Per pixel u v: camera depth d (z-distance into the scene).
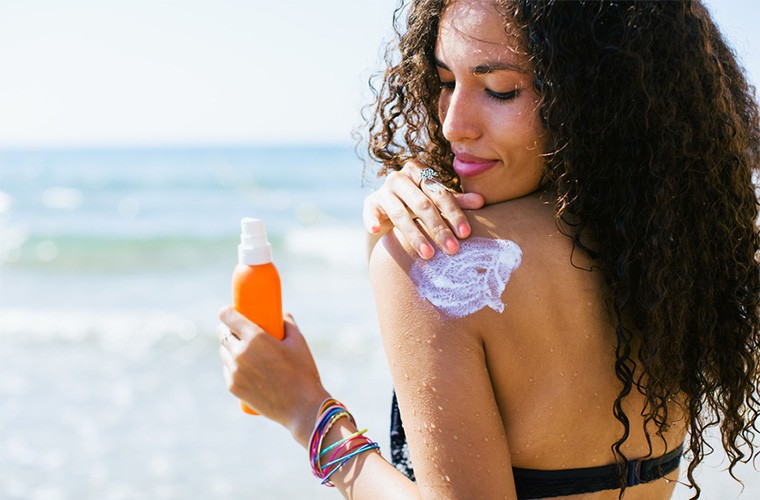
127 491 5.19
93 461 5.68
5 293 13.05
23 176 42.00
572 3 1.23
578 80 1.24
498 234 1.25
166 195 31.22
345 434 1.37
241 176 39.59
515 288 1.21
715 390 1.39
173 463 5.63
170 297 12.45
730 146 1.34
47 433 6.27
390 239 1.30
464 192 1.38
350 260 16.02
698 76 1.29
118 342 9.36
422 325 1.21
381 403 6.72
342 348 8.72
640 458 1.34
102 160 57.56
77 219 24.06
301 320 10.31
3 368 8.26
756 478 4.56
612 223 1.27
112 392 7.34
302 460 5.66
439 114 1.45
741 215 1.37
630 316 1.27
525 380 1.23
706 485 4.49
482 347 1.21
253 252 1.54
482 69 1.26
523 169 1.31
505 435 1.22
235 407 6.82
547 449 1.26
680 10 1.27
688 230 1.30
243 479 5.34
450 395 1.18
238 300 1.54
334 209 26.34
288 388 1.46
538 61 1.23
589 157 1.26
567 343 1.24
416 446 1.20
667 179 1.26
